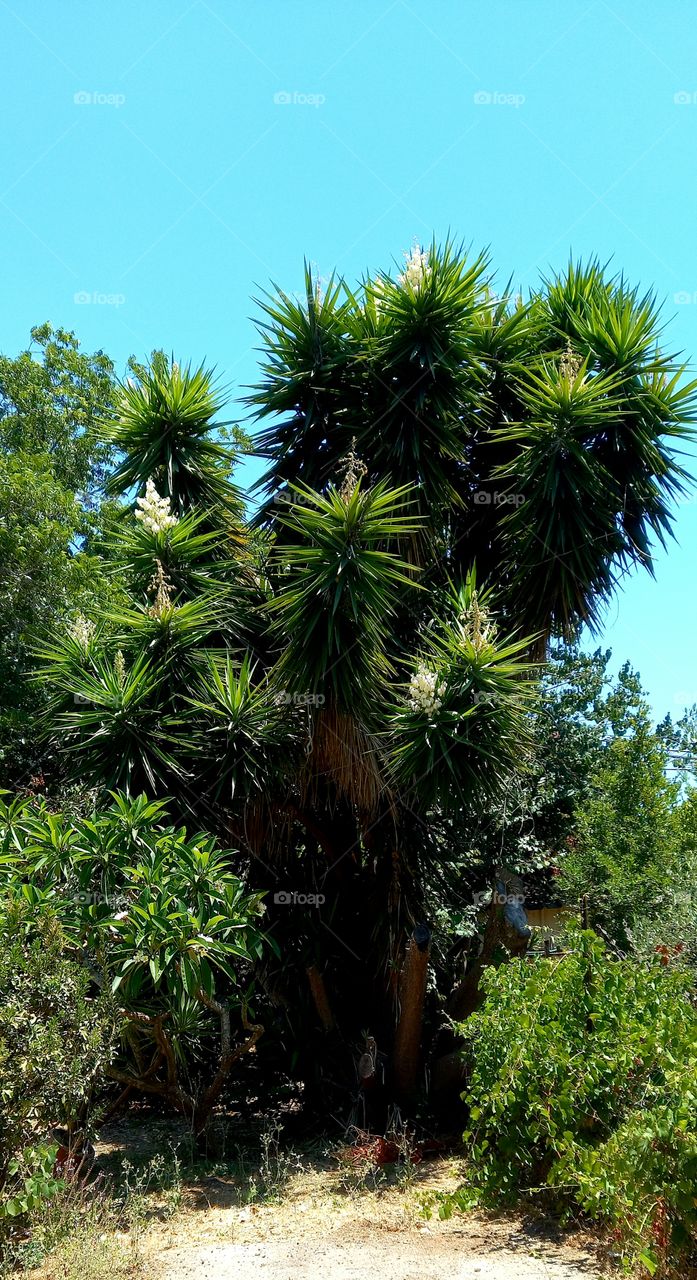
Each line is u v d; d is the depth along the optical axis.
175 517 8.21
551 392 7.57
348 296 8.02
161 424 8.31
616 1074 4.92
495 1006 5.83
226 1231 5.06
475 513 8.49
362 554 6.74
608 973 5.36
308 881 8.10
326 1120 7.41
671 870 9.48
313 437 8.07
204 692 7.27
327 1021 7.60
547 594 7.80
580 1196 4.48
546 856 10.45
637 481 8.09
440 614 7.84
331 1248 4.78
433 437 7.72
